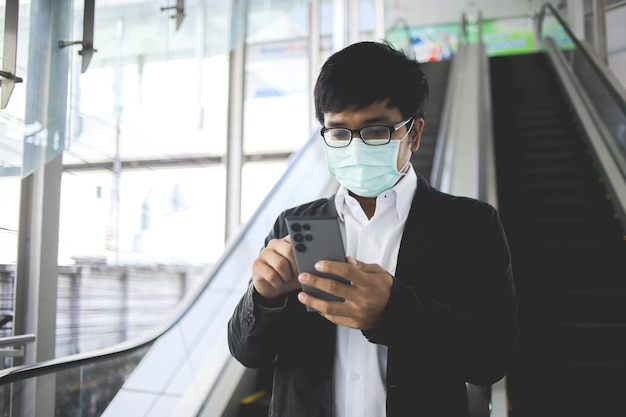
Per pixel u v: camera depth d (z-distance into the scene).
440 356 0.97
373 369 1.05
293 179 4.88
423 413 1.00
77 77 2.72
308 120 7.45
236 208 5.82
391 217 1.16
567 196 4.16
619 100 3.78
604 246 3.41
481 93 5.81
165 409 2.55
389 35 8.88
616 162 4.18
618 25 7.01
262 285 1.00
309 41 7.60
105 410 2.35
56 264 3.07
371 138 1.07
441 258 1.08
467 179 3.73
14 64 2.31
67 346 3.73
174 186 5.60
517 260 3.48
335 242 0.89
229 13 4.26
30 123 2.48
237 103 5.95
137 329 4.91
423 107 1.13
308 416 1.03
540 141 5.16
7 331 2.89
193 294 3.32
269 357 1.11
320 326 1.08
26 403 1.89
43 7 2.51
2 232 2.86
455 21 13.68
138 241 4.86
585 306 2.97
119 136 4.59
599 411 2.38
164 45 3.45
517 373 2.58
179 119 4.60
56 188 3.08
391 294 0.87
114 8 2.97
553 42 7.73
